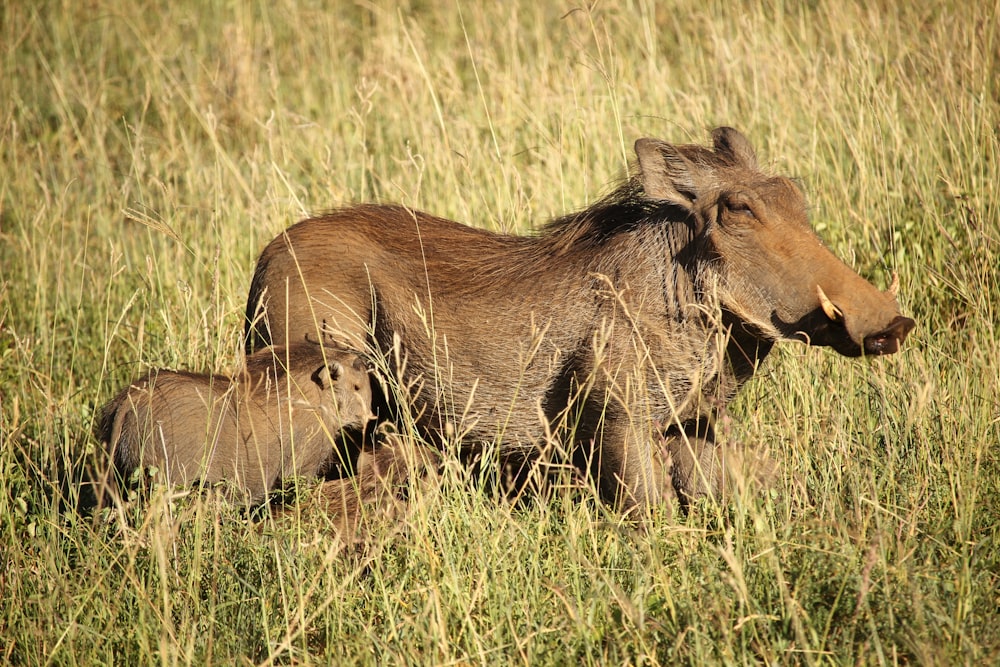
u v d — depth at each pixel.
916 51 19.44
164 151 22.62
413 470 11.35
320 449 12.84
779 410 12.60
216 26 27.48
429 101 21.48
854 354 10.87
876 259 15.54
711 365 11.88
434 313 12.53
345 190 18.72
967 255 15.05
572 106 19.14
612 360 11.94
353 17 28.19
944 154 17.36
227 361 14.57
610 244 12.26
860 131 16.69
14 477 12.85
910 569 9.52
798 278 11.02
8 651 9.82
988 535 10.64
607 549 10.71
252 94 23.50
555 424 12.50
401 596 10.34
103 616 10.12
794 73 19.00
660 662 9.18
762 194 11.39
